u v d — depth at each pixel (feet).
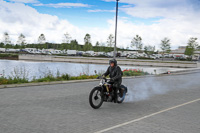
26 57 212.23
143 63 167.02
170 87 43.42
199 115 21.62
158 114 21.63
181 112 22.71
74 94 32.14
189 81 55.36
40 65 148.36
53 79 49.19
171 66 158.10
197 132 16.35
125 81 52.75
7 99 27.17
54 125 17.28
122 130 16.31
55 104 25.07
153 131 16.25
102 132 15.79
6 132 15.46
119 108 24.12
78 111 22.09
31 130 15.97
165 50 257.96
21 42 324.60
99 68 127.75
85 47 312.71
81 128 16.63
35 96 29.68
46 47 343.46
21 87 38.11
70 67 134.82
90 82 48.49
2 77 45.37
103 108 23.90
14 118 19.06
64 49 305.32
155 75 73.00
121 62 172.96
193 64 151.53
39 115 20.20
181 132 16.24
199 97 32.24
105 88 23.84
